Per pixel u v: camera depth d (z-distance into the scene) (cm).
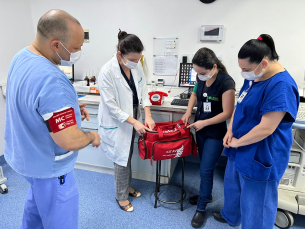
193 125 168
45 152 106
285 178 178
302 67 218
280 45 218
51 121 95
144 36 251
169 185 227
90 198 208
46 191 112
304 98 179
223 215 176
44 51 99
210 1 222
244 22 221
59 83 96
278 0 207
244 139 129
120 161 181
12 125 104
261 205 139
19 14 267
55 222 116
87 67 281
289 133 130
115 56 167
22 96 95
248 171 133
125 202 195
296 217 184
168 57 250
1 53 253
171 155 171
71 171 118
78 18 266
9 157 115
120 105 172
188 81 231
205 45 237
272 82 119
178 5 232
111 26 258
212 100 162
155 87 252
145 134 172
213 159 170
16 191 216
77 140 103
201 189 177
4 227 174
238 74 236
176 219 185
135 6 244
